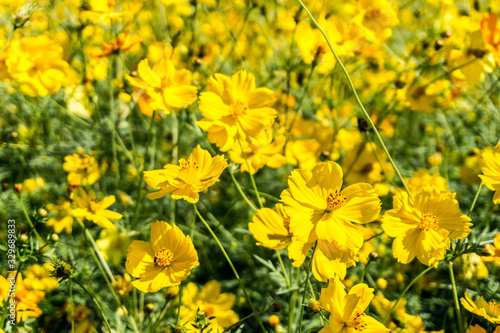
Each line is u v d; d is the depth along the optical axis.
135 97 0.98
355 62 1.10
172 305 0.91
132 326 0.84
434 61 1.03
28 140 1.08
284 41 1.22
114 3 1.04
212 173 0.77
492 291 0.88
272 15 1.28
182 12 1.29
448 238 0.74
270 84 1.20
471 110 1.10
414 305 0.92
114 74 1.22
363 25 0.99
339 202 0.73
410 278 0.96
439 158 1.06
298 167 1.02
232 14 1.29
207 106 0.83
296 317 0.87
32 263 0.93
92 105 1.11
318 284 0.87
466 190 1.05
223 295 0.88
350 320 0.72
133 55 1.28
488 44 0.85
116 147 1.10
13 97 1.10
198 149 0.78
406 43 1.35
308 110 1.14
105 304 0.92
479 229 0.95
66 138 1.13
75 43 1.12
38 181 1.03
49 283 0.89
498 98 1.11
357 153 1.00
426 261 0.74
